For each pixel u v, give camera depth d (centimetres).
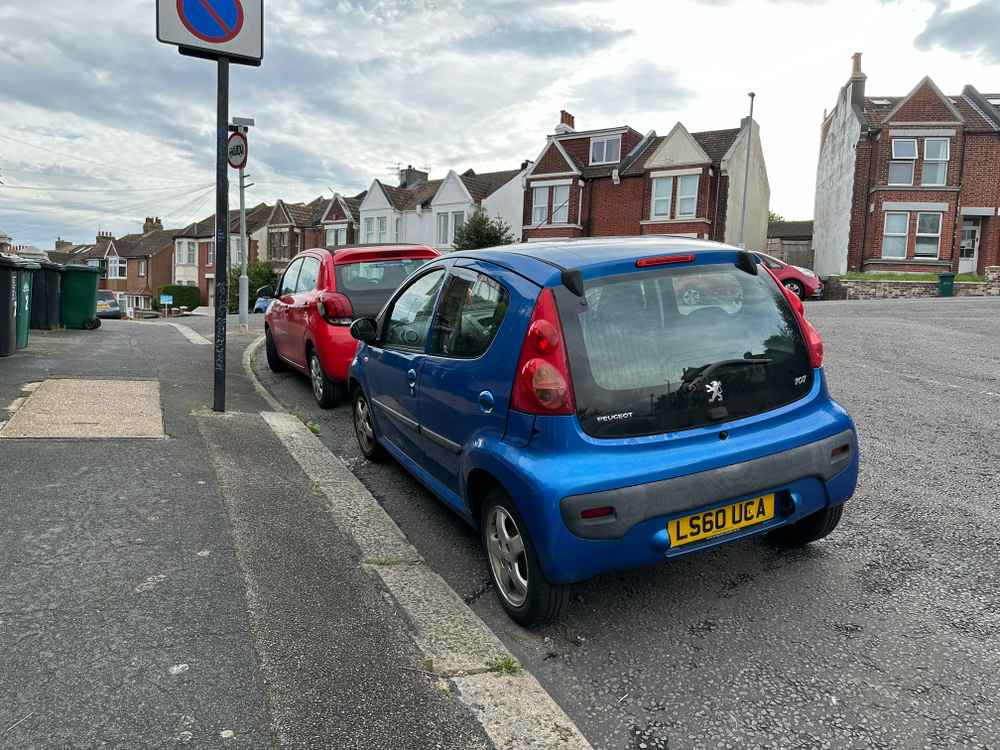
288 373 895
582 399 282
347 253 713
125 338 1112
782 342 326
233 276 4238
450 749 227
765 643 294
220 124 593
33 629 275
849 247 3194
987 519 415
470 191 3991
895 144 2997
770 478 304
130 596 303
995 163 2998
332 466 505
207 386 731
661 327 303
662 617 316
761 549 380
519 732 237
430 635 293
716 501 292
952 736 236
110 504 396
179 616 290
